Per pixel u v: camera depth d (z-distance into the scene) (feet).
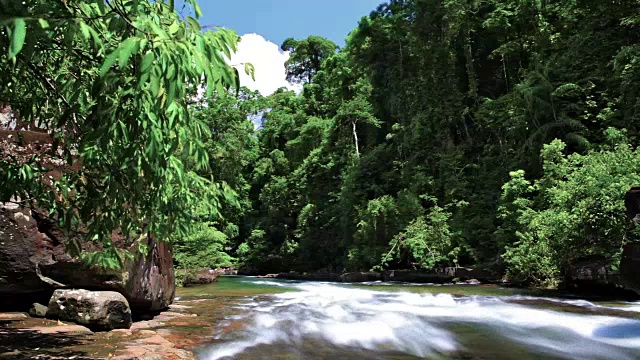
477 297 35.81
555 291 40.88
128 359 13.41
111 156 8.22
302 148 126.93
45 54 7.68
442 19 91.86
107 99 6.60
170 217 10.30
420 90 90.53
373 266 72.79
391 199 76.64
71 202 9.55
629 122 51.62
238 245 126.31
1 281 19.01
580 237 37.73
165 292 24.70
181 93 5.42
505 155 70.23
